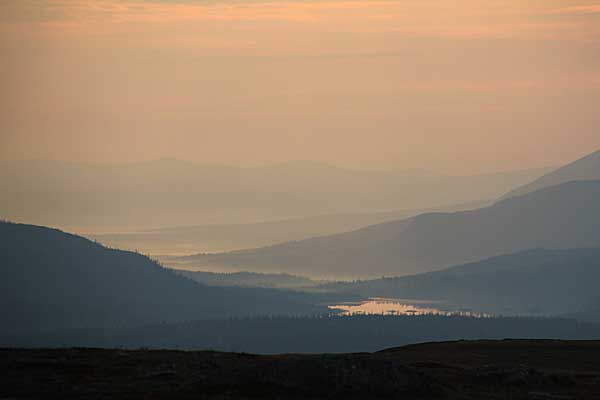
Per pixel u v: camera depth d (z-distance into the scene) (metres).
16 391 139.12
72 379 148.50
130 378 150.25
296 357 157.62
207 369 157.12
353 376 144.25
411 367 151.75
